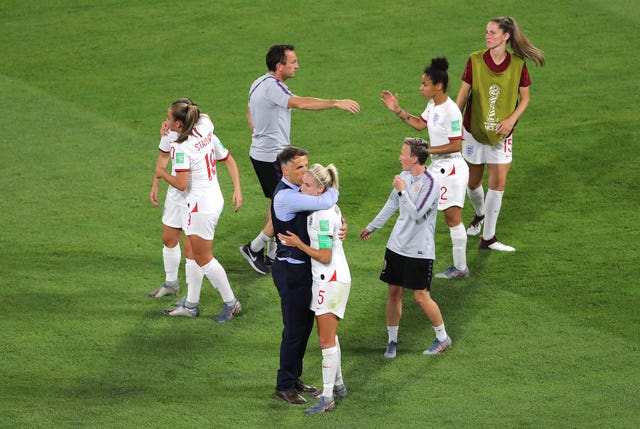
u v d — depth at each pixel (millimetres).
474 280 34812
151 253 36844
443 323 30438
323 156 44750
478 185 37531
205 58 55812
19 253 36531
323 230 26219
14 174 43250
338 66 54125
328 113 49281
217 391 28031
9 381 28344
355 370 29297
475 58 36000
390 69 53531
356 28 58750
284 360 27375
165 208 32812
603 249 36469
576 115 47844
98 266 35750
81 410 26844
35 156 45031
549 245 37062
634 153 43906
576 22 58688
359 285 34500
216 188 31734
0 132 47375
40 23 60812
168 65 55094
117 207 40469
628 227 38062
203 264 31625
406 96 50438
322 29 58812
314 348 30828
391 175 42938
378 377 28859
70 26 60281
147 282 34750
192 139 31016
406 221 29016
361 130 47344
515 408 26891
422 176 28984
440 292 34000
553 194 40969
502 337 30953
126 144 46344
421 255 29078
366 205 40438
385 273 29672
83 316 32281
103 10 62500
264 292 34312
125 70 54625
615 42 56000
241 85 52438
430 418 26469
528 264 35750
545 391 27797
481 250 37094
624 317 31891
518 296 33531
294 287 26875
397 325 30078
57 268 35500
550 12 60125
